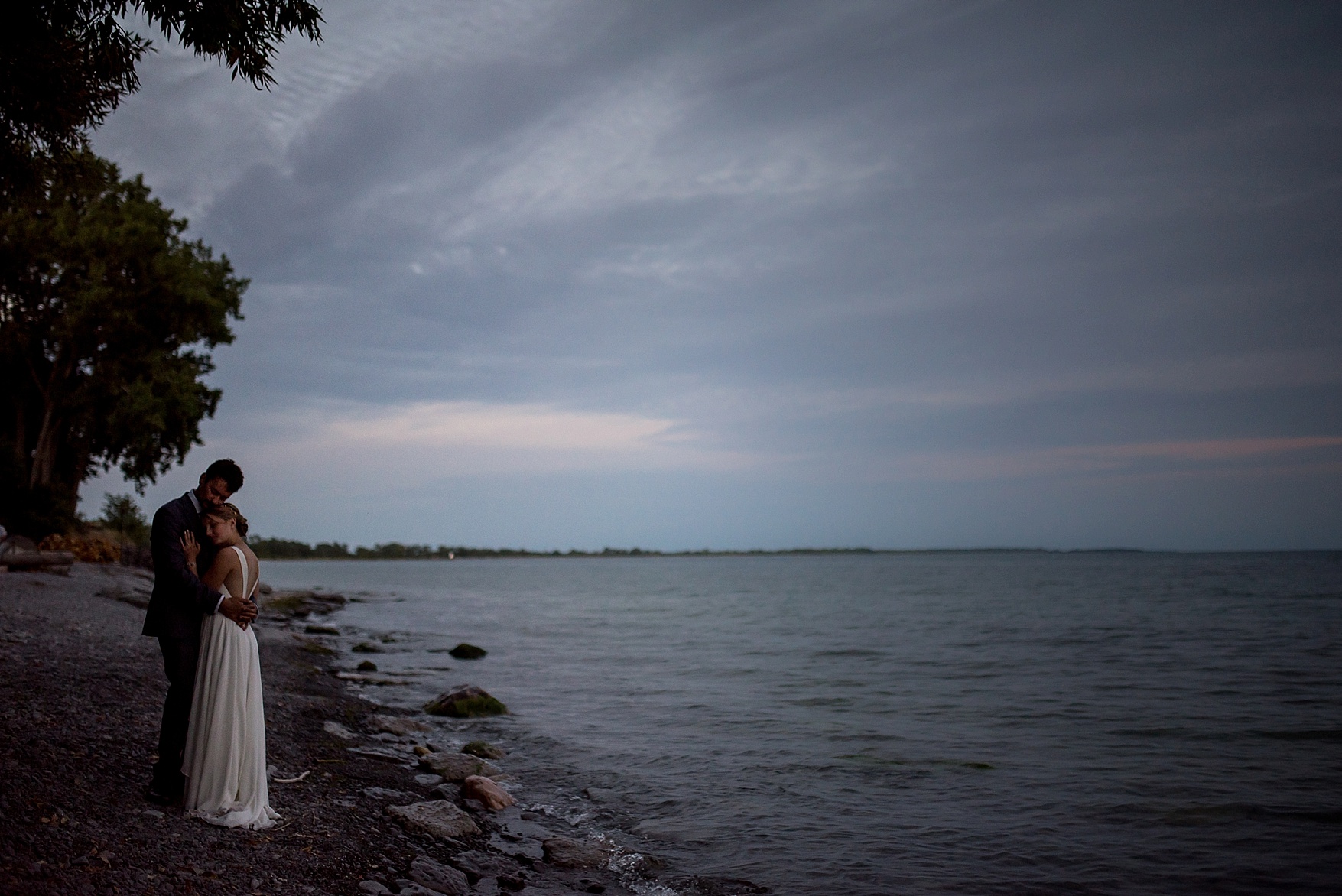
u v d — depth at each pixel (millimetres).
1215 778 9797
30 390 32875
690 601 60375
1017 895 6266
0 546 20344
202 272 32938
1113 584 80375
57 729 6738
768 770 10094
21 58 7555
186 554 5434
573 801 8648
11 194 9578
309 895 4738
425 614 42344
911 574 133250
